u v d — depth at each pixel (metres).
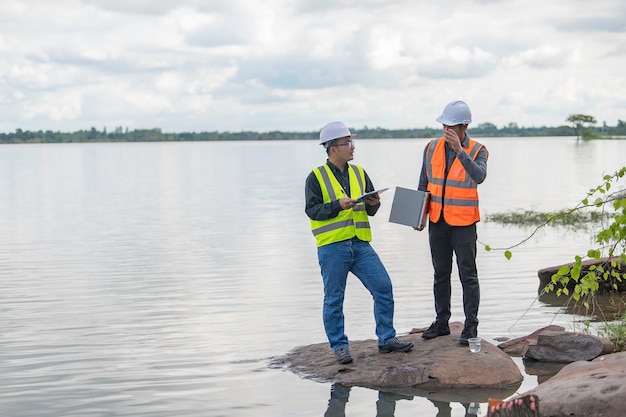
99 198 32.34
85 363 8.38
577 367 6.72
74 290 12.47
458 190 7.68
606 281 11.38
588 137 183.75
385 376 7.42
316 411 6.80
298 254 16.14
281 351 8.77
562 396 5.97
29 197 33.09
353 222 7.76
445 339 8.03
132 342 9.23
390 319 7.90
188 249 17.06
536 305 10.80
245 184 41.44
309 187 7.74
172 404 7.05
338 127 7.74
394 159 77.56
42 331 9.80
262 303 11.34
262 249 16.95
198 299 11.67
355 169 7.90
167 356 8.62
